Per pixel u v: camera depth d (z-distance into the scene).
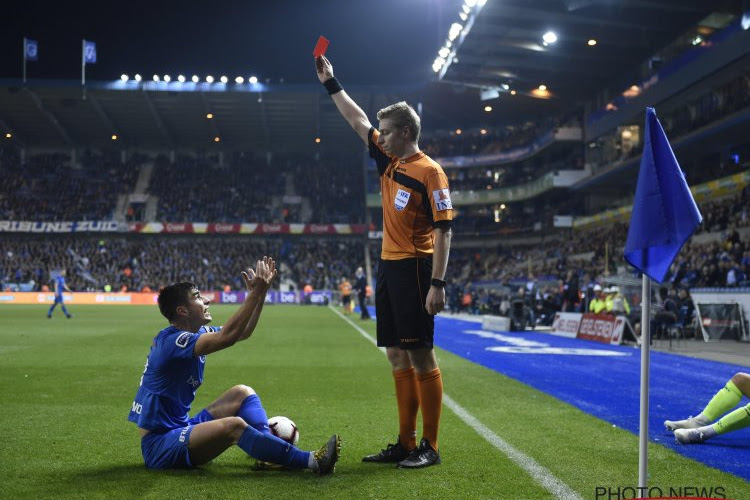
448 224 4.45
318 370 10.09
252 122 56.91
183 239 55.50
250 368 10.32
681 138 32.47
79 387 8.03
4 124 55.69
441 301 4.41
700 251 26.33
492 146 56.12
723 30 27.75
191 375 4.29
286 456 4.18
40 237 53.78
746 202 27.41
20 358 11.32
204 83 50.56
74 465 4.39
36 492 3.78
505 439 5.38
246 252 54.34
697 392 8.30
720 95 31.02
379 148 4.84
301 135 60.00
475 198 55.16
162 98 52.50
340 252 55.41
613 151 40.81
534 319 22.67
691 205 3.44
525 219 53.38
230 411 4.52
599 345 16.19
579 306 22.89
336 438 4.20
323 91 51.06
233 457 4.71
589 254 40.03
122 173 59.34
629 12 30.78
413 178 4.55
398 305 4.58
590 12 30.81
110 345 13.95
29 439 5.19
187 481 4.02
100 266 50.66
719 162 34.59
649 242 3.48
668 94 32.56
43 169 58.47
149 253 52.91
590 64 38.53
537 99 47.59
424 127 59.81
